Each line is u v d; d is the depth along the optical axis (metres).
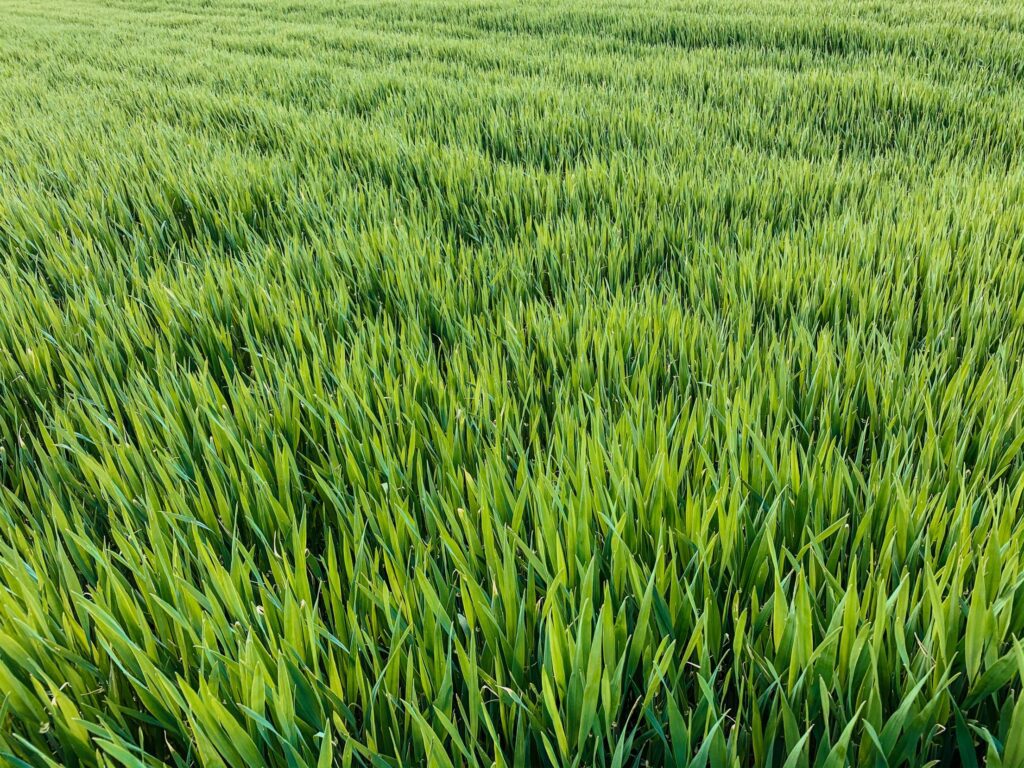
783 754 1.27
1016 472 1.76
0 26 14.73
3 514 1.72
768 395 2.14
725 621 1.52
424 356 2.52
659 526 1.51
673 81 7.27
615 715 1.25
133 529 1.76
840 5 11.73
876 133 5.48
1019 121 5.39
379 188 4.34
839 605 1.22
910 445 1.78
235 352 2.79
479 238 3.79
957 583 1.23
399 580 1.44
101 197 4.30
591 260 3.29
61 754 1.30
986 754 1.18
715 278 3.05
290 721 1.16
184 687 1.12
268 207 4.12
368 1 16.02
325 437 2.16
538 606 1.43
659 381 2.43
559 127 5.42
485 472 1.71
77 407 2.19
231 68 8.66
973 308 2.59
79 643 1.41
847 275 2.85
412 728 1.24
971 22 10.09
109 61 9.89
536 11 12.58
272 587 1.65
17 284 3.17
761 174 4.38
